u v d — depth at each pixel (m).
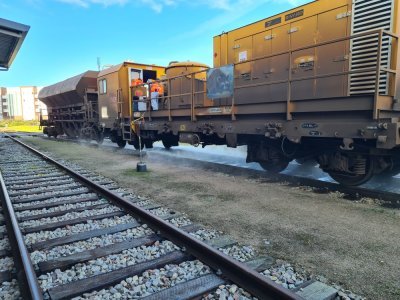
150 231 4.02
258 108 6.47
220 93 7.28
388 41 5.16
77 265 3.12
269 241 3.68
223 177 7.39
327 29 6.14
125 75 12.50
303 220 4.38
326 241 3.66
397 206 4.86
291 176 6.80
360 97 4.82
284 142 6.90
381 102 4.72
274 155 7.17
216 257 2.97
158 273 2.90
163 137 11.55
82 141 19.27
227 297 2.52
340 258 3.22
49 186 6.69
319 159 6.19
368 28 5.47
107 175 7.88
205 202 5.34
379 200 5.13
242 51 8.02
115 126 13.38
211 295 2.56
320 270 2.98
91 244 3.65
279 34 7.09
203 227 4.14
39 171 8.48
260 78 7.57
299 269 2.99
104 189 5.68
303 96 6.64
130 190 6.28
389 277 2.84
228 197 5.64
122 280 2.80
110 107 13.76
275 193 5.86
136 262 3.16
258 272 2.87
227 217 4.55
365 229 4.00
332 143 5.88
